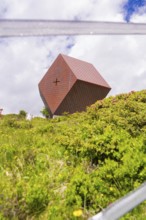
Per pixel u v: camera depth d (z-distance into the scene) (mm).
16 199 3721
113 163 4637
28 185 4098
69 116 12875
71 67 66875
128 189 4180
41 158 5387
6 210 3479
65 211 3707
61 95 67125
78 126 7332
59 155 5633
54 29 788
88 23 867
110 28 912
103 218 902
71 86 65938
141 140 5629
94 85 67000
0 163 5141
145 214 3551
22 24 728
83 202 3889
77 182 4043
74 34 835
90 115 8297
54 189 4320
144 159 4555
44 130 8500
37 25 757
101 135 5641
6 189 3910
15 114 19547
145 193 913
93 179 4238
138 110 7570
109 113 7645
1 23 703
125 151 5141
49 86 69500
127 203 909
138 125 6832
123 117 7160
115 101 9203
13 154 5535
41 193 3842
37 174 4891
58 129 8242
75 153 5656
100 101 9438
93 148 5410
